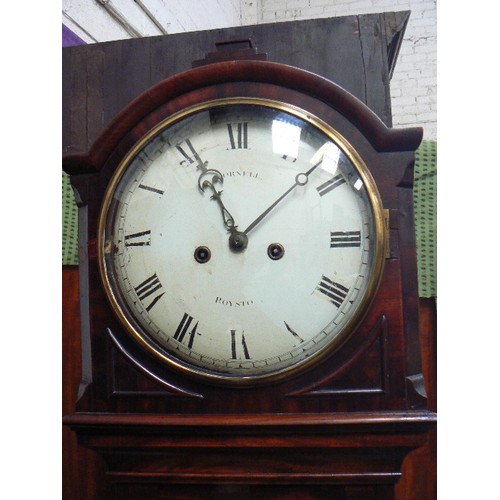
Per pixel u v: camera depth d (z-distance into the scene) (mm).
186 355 750
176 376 750
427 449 937
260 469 745
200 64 793
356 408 721
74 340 983
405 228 741
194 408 743
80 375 977
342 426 707
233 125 774
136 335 750
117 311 755
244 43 797
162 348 756
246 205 761
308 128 754
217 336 746
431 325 925
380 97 887
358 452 730
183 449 749
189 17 1438
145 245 771
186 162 778
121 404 756
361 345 730
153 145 779
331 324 730
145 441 749
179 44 958
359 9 1809
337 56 903
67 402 977
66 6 1016
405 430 710
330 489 748
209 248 760
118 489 778
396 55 997
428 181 937
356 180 743
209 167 772
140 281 767
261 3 1901
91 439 761
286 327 736
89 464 977
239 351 741
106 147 779
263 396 733
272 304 742
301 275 741
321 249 742
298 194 753
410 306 736
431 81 1542
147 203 777
